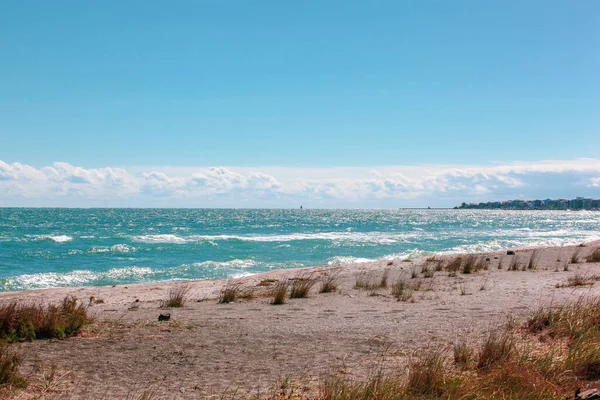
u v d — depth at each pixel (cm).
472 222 11488
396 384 549
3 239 4781
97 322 1005
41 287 2259
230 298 1407
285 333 910
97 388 596
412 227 8719
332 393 533
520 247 4156
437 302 1283
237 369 682
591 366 596
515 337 796
